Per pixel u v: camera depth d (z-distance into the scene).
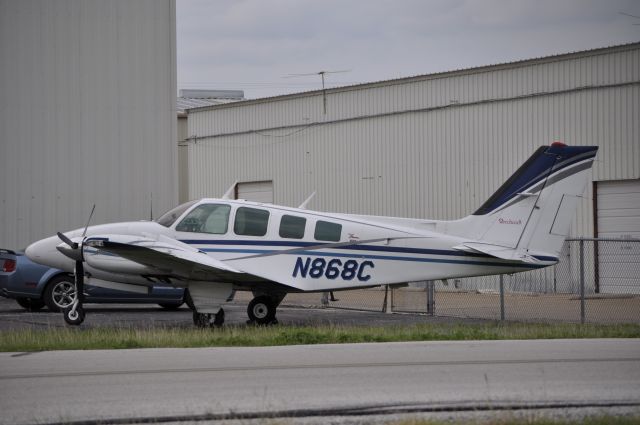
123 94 47.50
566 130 60.88
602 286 57.62
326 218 33.62
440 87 67.56
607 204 59.12
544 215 34.34
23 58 46.22
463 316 42.06
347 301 53.22
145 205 47.78
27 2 46.28
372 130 71.75
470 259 34.09
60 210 46.56
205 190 84.50
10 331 29.34
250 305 34.09
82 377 20.03
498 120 64.31
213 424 15.52
